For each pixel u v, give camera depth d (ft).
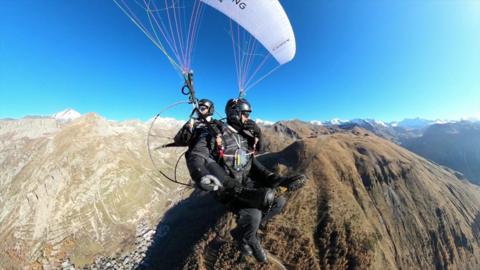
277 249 323.78
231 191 13.58
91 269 532.32
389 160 564.30
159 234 606.14
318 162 488.02
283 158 534.78
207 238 392.88
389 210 458.09
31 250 558.15
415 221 461.78
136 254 545.85
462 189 631.15
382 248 350.23
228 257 336.29
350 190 447.83
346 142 621.31
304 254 314.55
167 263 449.48
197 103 16.34
